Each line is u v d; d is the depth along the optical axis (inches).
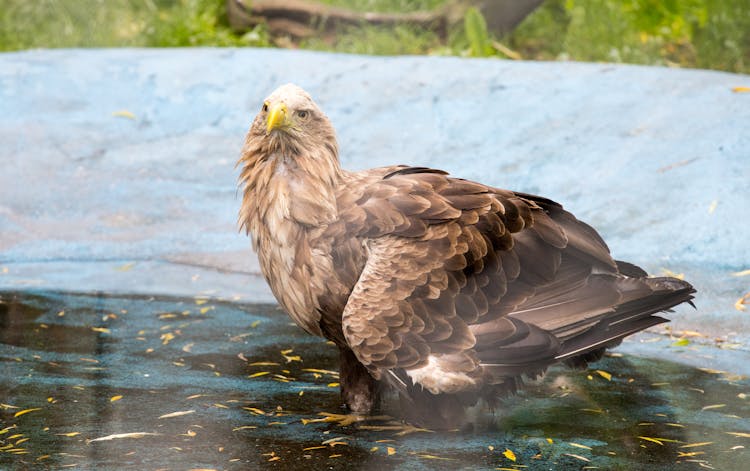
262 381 350.6
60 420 307.9
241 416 315.9
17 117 641.6
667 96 590.6
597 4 925.2
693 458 282.5
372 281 302.8
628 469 274.8
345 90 649.6
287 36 920.9
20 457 277.7
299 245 315.6
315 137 317.7
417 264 304.0
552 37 941.8
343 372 326.3
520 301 308.8
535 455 285.6
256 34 912.9
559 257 316.2
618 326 307.1
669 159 535.8
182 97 665.0
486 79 639.1
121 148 623.8
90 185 586.6
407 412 313.3
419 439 299.3
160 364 365.7
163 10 992.9
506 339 301.0
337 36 911.0
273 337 400.8
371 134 611.8
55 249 520.7
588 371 360.8
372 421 315.6
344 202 315.9
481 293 305.1
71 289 462.6
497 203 314.3
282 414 319.3
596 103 597.9
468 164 571.5
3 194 571.8
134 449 284.8
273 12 921.5
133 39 943.7
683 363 368.5
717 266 458.6
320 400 333.7
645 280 314.7
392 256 305.1
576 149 562.3
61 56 709.3
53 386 339.6
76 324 412.2
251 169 328.8
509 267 310.2
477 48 843.4
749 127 543.2
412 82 647.1
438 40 903.1
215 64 689.0
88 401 325.7
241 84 671.1
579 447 291.4
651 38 907.4
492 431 306.2
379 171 337.4
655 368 363.6
